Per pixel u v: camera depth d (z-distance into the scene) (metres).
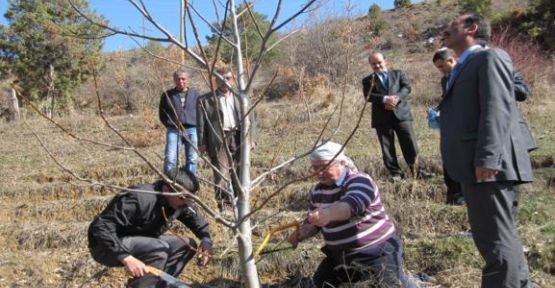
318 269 4.20
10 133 13.34
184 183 3.67
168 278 3.70
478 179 3.04
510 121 3.03
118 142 11.08
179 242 4.07
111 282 4.98
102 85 16.23
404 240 4.97
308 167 7.09
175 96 6.46
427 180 6.35
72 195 7.65
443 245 4.62
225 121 5.76
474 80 3.14
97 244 3.83
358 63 12.83
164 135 10.73
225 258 4.88
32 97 18.16
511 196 3.15
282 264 4.83
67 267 5.25
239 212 2.72
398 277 3.76
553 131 8.37
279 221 5.75
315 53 12.06
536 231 4.73
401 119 6.16
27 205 7.05
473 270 4.32
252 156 7.93
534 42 18.53
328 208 3.52
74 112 15.62
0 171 9.08
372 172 6.91
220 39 2.27
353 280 3.97
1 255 5.59
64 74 17.69
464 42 3.29
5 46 17.70
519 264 3.12
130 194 3.78
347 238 3.76
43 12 16.89
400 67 16.16
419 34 25.64
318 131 9.23
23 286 4.98
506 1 24.55
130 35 2.47
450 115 3.27
